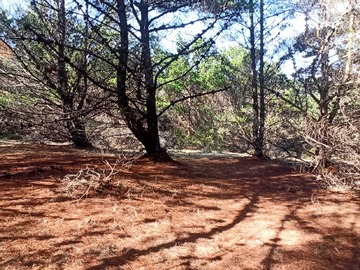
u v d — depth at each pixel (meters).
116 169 5.41
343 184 5.40
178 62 14.64
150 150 6.64
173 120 16.30
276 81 10.11
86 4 5.65
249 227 3.51
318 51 7.48
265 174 6.70
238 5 6.75
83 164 5.89
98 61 8.00
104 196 4.09
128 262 2.58
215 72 15.93
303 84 7.90
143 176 5.24
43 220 3.24
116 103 5.83
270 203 4.46
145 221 3.44
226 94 15.47
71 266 2.45
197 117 16.98
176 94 16.09
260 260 2.77
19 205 3.57
